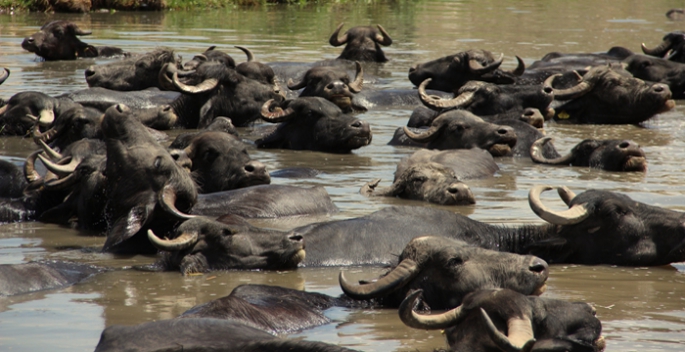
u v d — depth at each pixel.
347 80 66.75
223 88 60.72
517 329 19.20
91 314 24.17
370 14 147.25
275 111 54.56
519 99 60.03
